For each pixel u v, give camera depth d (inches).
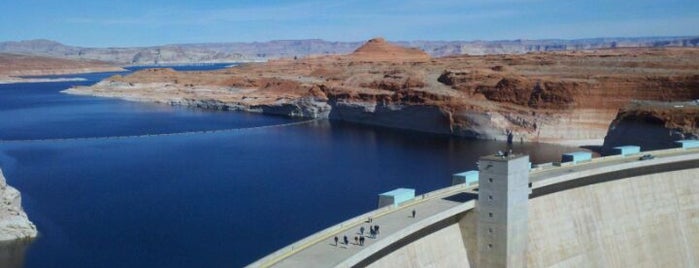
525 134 7342.5
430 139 7706.7
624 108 6555.1
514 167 2333.9
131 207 4318.4
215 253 3344.0
